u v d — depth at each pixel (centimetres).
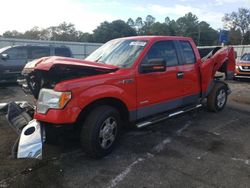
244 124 619
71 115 379
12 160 412
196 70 604
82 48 2716
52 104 380
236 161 427
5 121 595
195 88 609
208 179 371
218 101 705
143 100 476
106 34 7769
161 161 421
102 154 420
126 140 503
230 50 739
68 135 428
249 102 867
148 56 482
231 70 753
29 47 1299
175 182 362
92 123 400
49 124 394
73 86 381
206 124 609
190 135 537
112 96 420
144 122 488
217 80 721
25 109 475
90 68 407
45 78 414
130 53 486
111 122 430
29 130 386
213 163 418
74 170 389
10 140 488
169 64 530
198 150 465
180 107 586
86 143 404
